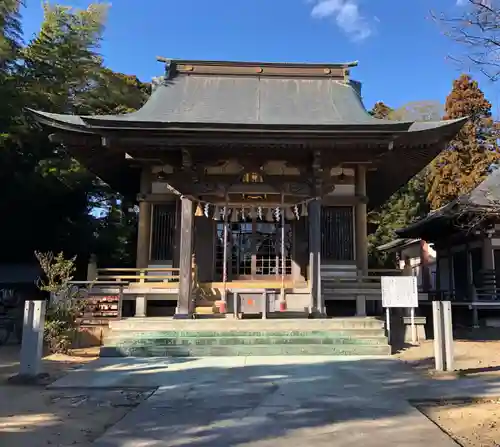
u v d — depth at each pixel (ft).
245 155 40.68
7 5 60.90
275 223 50.11
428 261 93.66
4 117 57.26
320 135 37.83
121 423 16.98
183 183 39.22
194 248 48.42
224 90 50.19
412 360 30.22
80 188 67.87
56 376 26.02
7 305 55.57
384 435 15.52
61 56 70.44
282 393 21.39
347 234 48.32
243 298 38.34
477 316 54.24
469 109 84.02
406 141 39.86
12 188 59.62
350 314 47.24
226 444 14.73
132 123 37.01
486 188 58.18
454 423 16.99
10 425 17.08
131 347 32.07
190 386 22.86
